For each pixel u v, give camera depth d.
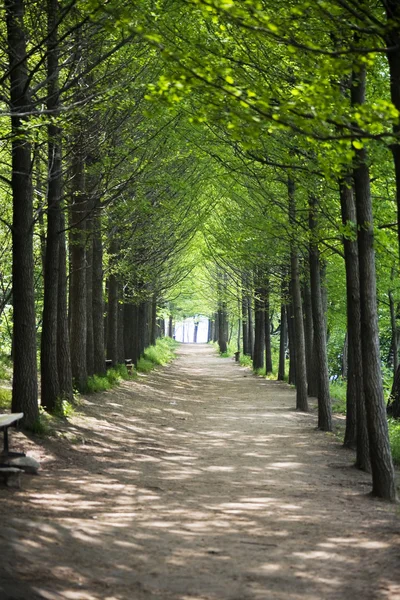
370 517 9.49
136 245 29.91
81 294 21.72
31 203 14.22
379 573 6.70
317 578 6.54
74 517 8.45
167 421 20.47
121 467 12.68
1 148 14.89
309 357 30.16
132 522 8.51
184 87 7.54
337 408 26.12
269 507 9.95
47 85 14.66
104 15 11.45
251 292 39.12
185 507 9.66
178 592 6.01
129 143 17.48
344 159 8.78
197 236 41.56
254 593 6.04
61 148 16.33
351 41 9.24
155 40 7.24
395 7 8.17
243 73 10.23
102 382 24.11
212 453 15.31
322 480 12.60
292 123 7.48
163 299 52.06
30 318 14.09
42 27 13.50
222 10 6.89
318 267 20.86
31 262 14.17
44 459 12.43
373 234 11.64
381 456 11.23
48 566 6.39
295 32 8.45
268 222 19.02
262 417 22.78
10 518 7.86
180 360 60.44
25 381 14.02
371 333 11.48
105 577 6.30
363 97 11.56
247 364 52.34
